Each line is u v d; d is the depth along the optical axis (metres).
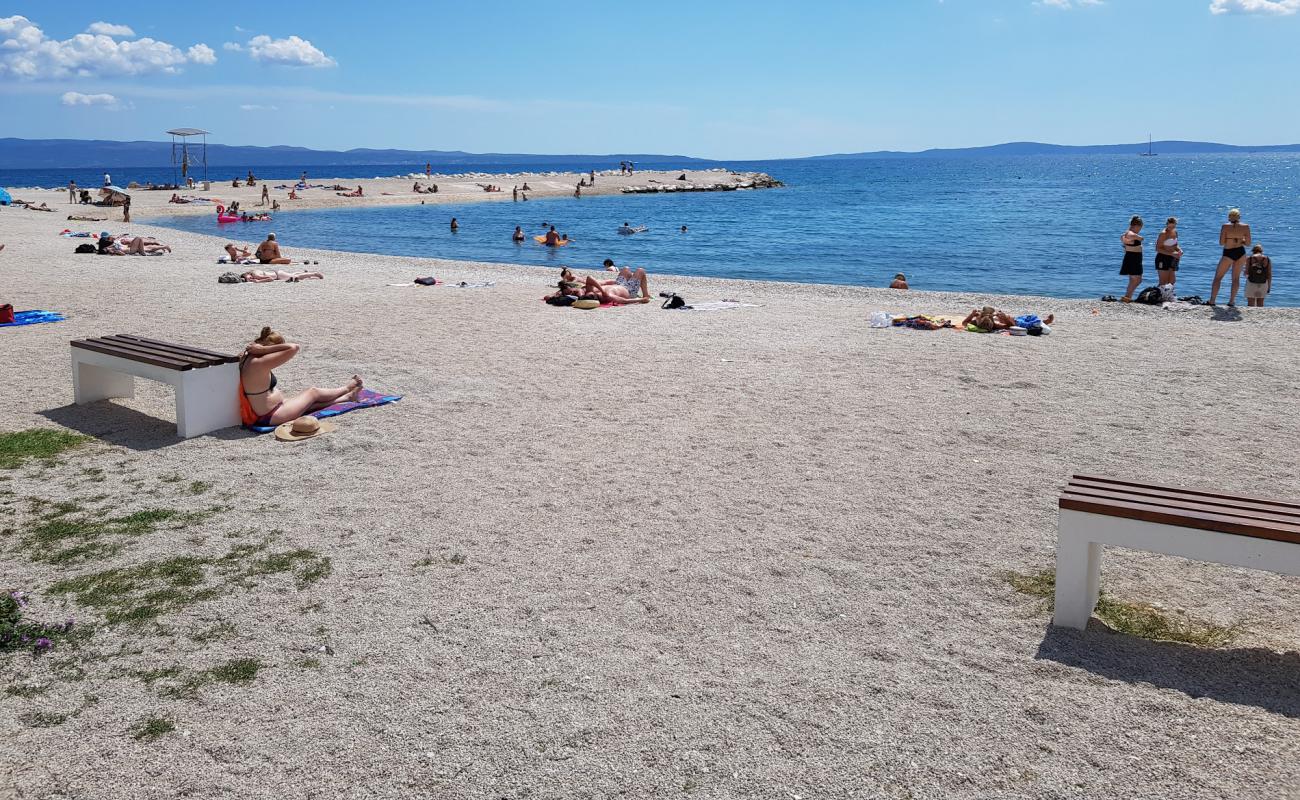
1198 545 4.50
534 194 78.25
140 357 8.49
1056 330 14.03
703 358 11.81
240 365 8.48
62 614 4.97
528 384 10.32
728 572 5.54
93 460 7.61
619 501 6.72
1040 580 5.43
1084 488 5.06
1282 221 52.78
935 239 41.31
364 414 9.05
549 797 3.50
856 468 7.46
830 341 13.07
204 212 54.25
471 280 20.53
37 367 11.02
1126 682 4.32
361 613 5.01
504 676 4.36
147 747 3.81
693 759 3.72
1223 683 4.32
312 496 6.80
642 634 4.79
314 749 3.79
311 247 36.44
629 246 38.22
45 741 3.85
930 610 5.07
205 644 4.67
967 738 3.86
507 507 6.60
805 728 3.94
